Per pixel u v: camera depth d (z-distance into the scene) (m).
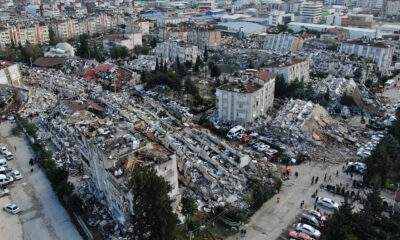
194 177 83.81
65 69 189.25
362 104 135.75
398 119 108.31
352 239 65.25
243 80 124.88
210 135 100.62
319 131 110.06
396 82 174.12
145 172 58.78
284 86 144.88
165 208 58.25
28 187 88.25
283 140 105.88
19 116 128.88
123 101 135.62
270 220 73.12
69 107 124.69
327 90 137.50
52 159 93.88
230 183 82.12
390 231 65.06
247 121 118.00
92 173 81.06
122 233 68.06
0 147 107.38
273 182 82.31
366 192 80.94
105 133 81.50
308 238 66.00
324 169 91.75
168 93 155.12
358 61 184.25
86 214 75.62
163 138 96.62
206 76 186.50
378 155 81.75
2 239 70.94
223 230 70.44
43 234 72.56
